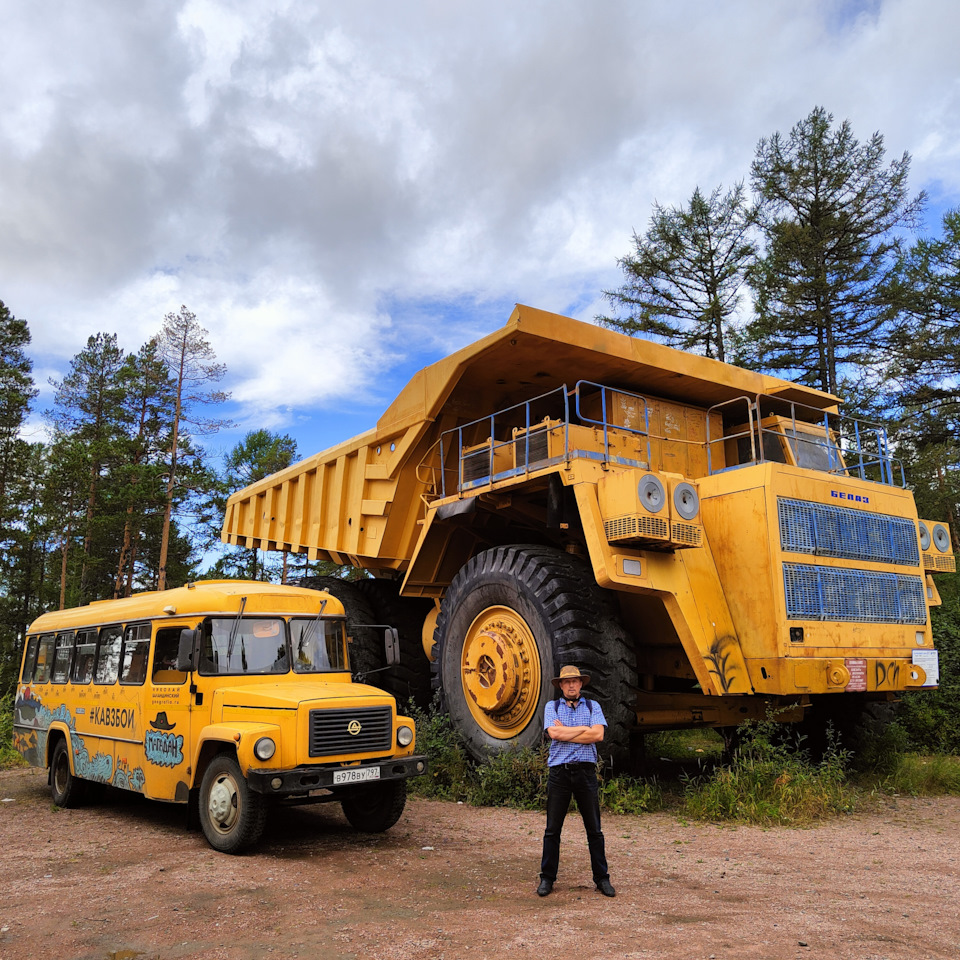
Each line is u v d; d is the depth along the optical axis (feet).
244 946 12.45
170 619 22.72
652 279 71.26
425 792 27.04
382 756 20.25
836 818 22.89
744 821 22.15
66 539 105.81
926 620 27.96
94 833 22.36
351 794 20.24
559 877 16.33
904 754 31.07
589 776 15.23
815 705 30.91
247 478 124.98
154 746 22.25
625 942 12.19
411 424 32.96
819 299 64.44
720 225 69.21
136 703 23.32
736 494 25.44
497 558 27.73
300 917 13.80
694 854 18.35
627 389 31.27
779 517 24.52
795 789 23.22
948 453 62.69
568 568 25.72
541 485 27.66
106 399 118.93
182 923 13.65
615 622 25.22
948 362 67.77
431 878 16.33
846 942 12.15
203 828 19.62
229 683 21.31
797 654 23.80
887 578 27.02
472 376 31.42
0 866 18.38
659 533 23.24
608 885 14.90
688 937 12.41
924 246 71.97
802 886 15.51
